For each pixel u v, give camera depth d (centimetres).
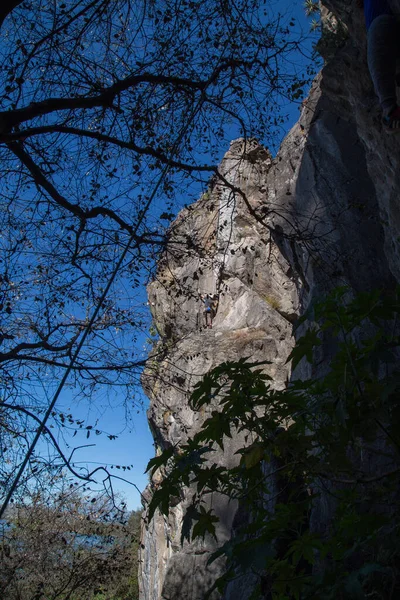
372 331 692
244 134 689
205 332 1716
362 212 987
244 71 623
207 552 1309
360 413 288
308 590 239
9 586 787
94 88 627
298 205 1175
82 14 586
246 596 935
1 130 543
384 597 238
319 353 851
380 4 404
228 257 1789
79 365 625
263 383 328
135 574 1925
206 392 333
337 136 1156
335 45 1007
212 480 310
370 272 902
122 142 609
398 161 672
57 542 772
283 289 1727
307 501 305
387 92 389
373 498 288
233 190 700
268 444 312
